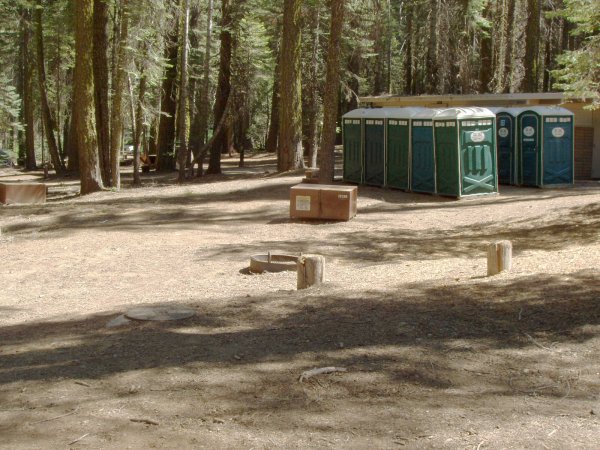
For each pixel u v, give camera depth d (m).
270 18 41.03
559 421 4.94
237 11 35.03
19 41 48.94
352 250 14.55
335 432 4.86
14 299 11.02
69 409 5.45
